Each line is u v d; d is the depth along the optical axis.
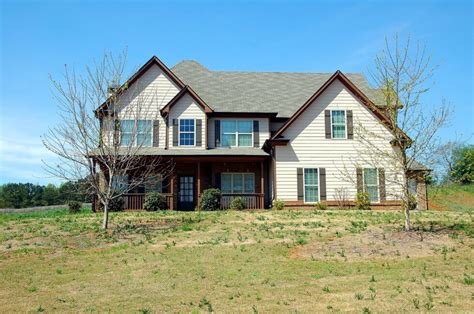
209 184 28.39
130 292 10.89
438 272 11.70
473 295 9.88
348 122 26.56
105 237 16.98
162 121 28.06
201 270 12.57
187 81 31.77
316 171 26.28
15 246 16.00
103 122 19.19
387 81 16.12
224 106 28.86
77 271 12.92
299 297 10.11
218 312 9.28
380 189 25.80
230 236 16.62
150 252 14.70
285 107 29.72
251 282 11.40
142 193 26.34
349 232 16.66
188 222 19.70
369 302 9.59
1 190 52.97
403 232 15.98
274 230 17.48
